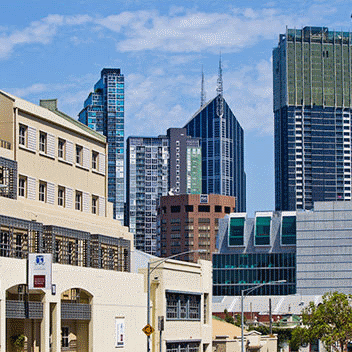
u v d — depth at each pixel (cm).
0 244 7325
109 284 8988
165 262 10181
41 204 8825
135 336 9519
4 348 7081
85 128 10319
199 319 11269
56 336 7869
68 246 8631
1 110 8500
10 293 7762
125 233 10381
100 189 10325
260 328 18662
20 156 8544
